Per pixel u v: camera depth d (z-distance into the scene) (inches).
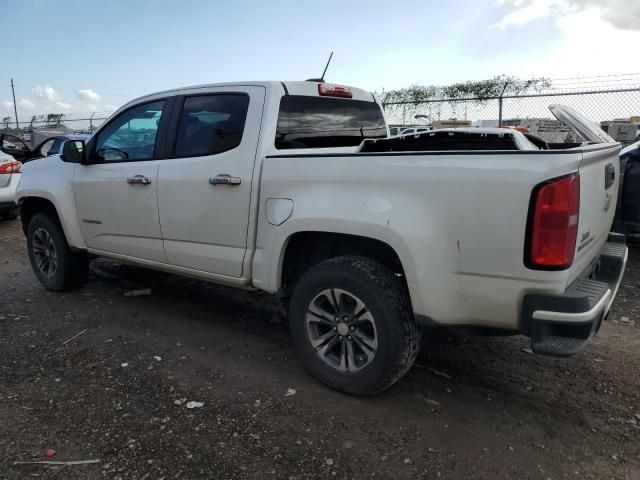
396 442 108.5
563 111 158.7
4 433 111.4
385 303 115.3
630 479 97.7
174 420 116.1
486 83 906.1
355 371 123.5
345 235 124.7
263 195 134.5
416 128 613.9
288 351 153.6
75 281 206.4
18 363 145.4
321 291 126.1
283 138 144.7
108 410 120.3
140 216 166.4
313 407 121.8
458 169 103.3
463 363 145.1
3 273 242.2
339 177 119.5
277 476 98.1
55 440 108.8
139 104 170.7
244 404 123.1
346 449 106.1
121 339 161.8
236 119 145.1
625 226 249.3
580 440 109.5
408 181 109.2
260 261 137.3
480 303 105.2
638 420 116.6
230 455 104.0
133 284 219.3
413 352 118.6
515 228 98.2
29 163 213.8
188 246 154.9
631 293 201.0
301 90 153.3
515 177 97.4
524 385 132.7
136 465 100.9
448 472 99.3
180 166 152.8
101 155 180.7
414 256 108.5
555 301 97.2
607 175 123.0
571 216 96.2
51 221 200.1
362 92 182.2
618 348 153.4
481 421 116.3
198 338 162.9
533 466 101.2
